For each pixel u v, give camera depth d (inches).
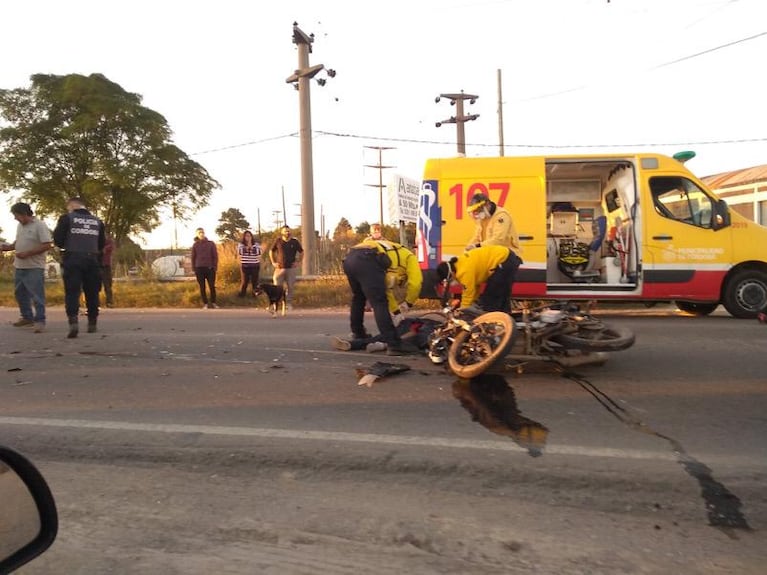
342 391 203.6
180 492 129.3
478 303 243.3
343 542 108.7
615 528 112.9
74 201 318.7
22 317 359.3
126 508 122.0
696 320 378.0
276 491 129.5
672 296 381.7
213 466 142.6
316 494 127.9
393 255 260.1
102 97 1032.2
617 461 142.8
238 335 325.7
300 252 495.8
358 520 116.6
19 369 239.0
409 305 270.1
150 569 100.2
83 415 179.3
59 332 340.2
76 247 314.5
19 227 340.5
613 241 422.6
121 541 109.2
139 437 160.6
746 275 377.7
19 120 1056.8
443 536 110.5
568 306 238.7
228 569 100.3
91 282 327.9
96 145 1067.3
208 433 163.0
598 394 198.2
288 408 185.0
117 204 1066.7
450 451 149.2
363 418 174.9
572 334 224.7
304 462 143.9
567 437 158.7
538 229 382.0
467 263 240.4
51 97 1051.9
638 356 256.7
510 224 268.2
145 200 1065.5
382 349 270.7
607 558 102.9
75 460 146.9
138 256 1028.5
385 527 113.9
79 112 1052.5
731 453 147.5
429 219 390.6
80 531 112.7
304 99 871.1
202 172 1146.7
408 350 261.4
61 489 130.8
